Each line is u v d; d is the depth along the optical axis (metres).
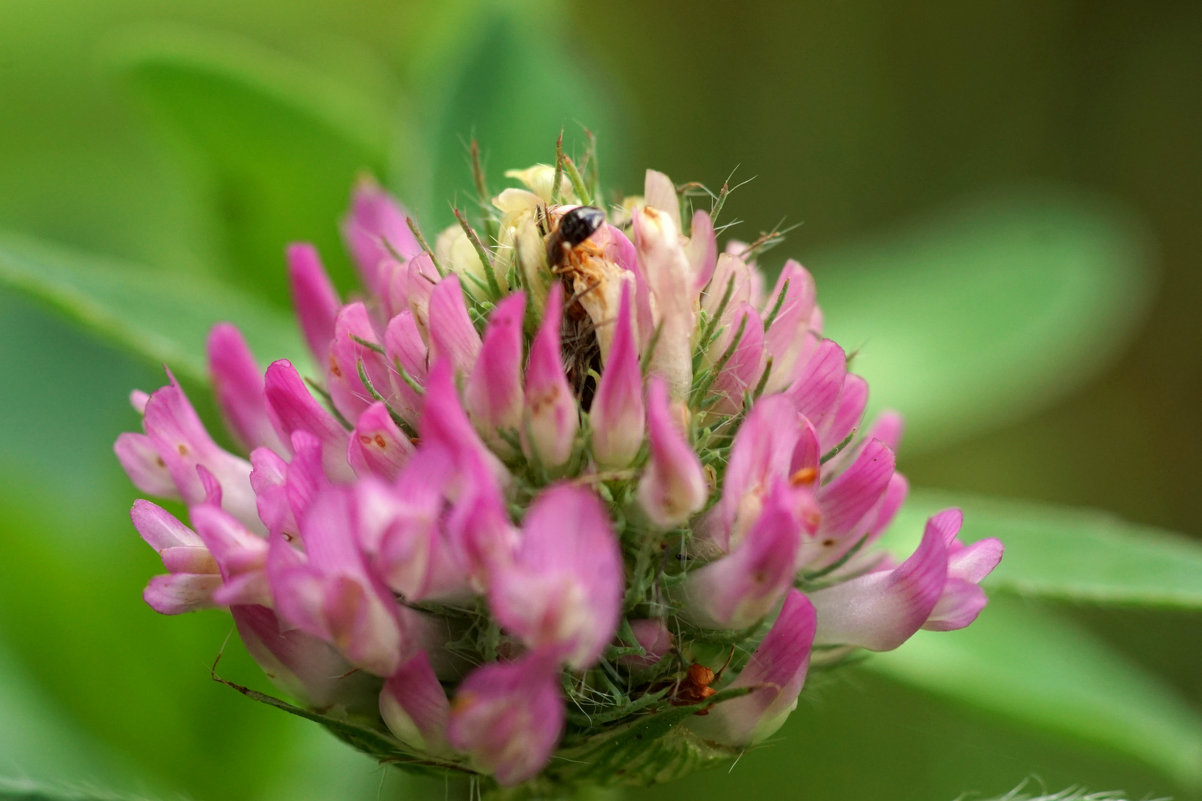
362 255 0.15
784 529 0.13
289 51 0.29
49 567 0.17
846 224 0.31
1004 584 0.15
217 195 0.18
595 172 0.14
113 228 0.23
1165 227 0.31
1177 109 0.30
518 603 0.13
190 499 0.14
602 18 0.32
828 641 0.14
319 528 0.13
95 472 0.18
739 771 0.20
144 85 0.17
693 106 0.31
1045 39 0.30
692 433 0.14
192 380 0.16
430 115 0.17
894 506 0.14
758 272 0.15
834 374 0.14
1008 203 0.22
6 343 0.19
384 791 0.17
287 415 0.14
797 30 0.30
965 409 0.18
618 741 0.14
